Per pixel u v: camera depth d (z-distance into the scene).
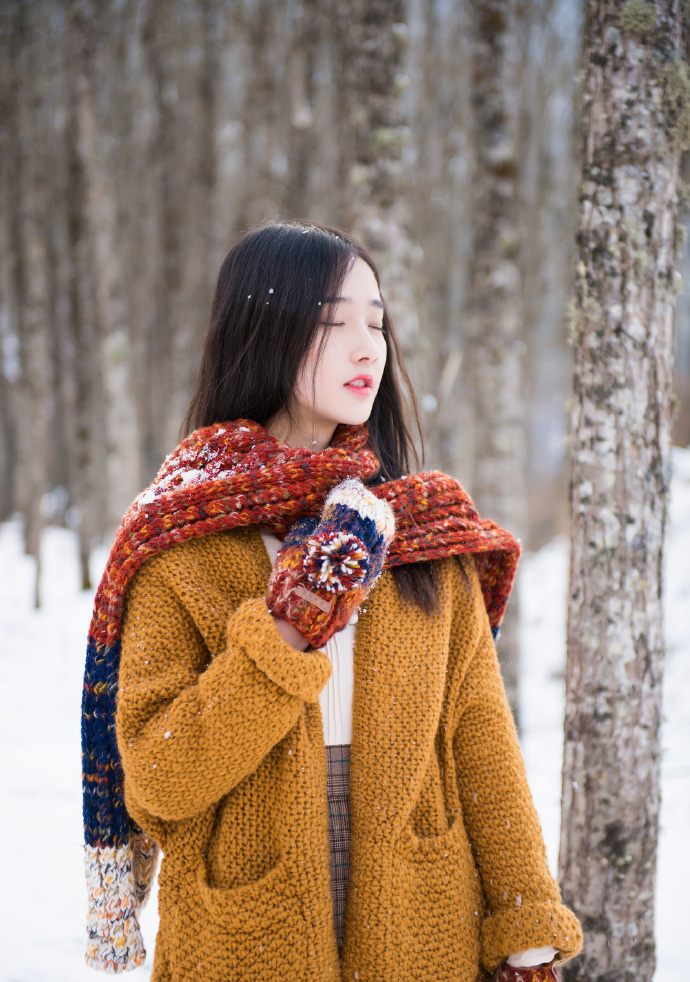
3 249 12.46
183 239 12.48
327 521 1.20
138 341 13.58
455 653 1.37
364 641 1.29
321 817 1.20
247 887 1.15
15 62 10.74
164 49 11.20
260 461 1.34
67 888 3.01
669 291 1.95
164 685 1.16
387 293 4.05
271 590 1.18
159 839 1.23
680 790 3.95
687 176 2.19
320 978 1.14
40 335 11.05
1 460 18.22
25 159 11.02
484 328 5.00
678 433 13.79
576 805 2.02
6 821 3.62
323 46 10.27
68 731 5.11
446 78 12.54
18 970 2.38
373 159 4.09
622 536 1.96
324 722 1.28
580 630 2.01
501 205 4.94
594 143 1.92
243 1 10.62
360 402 1.38
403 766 1.24
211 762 1.10
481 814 1.30
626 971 1.99
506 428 4.95
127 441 8.80
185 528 1.25
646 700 2.00
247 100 10.87
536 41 11.48
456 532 1.40
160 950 1.24
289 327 1.35
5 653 7.37
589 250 1.94
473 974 1.23
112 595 1.27
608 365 1.94
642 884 2.01
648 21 1.85
